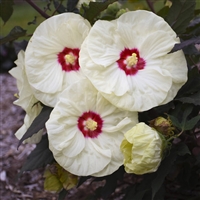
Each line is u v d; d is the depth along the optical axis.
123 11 1.32
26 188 1.79
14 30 1.31
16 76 1.29
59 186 1.30
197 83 1.26
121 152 1.18
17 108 2.67
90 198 1.41
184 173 1.39
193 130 1.29
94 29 1.18
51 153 1.28
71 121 1.18
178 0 1.27
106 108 1.19
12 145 2.19
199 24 1.36
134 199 1.30
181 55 1.20
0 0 1.35
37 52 1.21
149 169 1.12
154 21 1.19
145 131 1.11
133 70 1.20
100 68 1.17
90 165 1.18
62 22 1.21
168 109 1.28
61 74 1.22
